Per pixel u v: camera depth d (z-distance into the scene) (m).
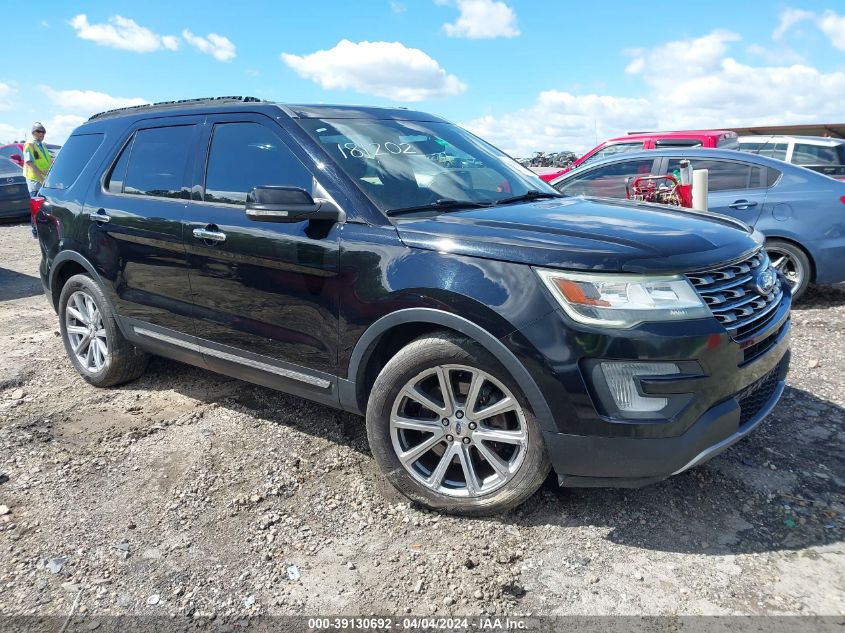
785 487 3.03
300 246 3.10
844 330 5.54
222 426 3.83
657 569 2.51
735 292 2.65
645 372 2.43
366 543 2.73
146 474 3.31
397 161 3.40
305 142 3.29
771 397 2.97
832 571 2.47
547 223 2.83
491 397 2.78
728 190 6.86
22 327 6.11
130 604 2.40
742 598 2.34
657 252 2.52
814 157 8.97
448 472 2.99
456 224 2.84
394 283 2.79
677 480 3.10
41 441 3.69
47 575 2.57
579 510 2.90
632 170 7.57
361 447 3.54
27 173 10.59
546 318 2.48
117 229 4.05
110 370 4.37
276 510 2.98
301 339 3.20
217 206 3.55
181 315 3.79
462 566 2.57
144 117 4.20
